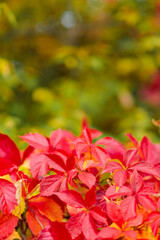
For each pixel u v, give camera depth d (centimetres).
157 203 64
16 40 490
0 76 330
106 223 61
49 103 358
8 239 67
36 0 484
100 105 409
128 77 463
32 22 503
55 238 65
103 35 460
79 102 377
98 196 72
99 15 480
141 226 66
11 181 73
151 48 383
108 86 418
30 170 73
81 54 383
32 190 70
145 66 398
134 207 62
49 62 463
